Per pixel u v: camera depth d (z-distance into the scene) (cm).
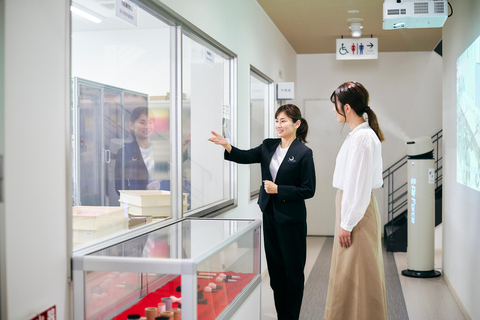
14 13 177
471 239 404
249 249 285
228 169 486
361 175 274
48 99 196
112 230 263
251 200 559
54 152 200
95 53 372
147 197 314
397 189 859
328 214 900
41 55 192
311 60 904
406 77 874
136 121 362
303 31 725
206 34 388
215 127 450
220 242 232
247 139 535
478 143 350
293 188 343
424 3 432
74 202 342
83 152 350
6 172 173
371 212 285
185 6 342
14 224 177
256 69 573
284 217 348
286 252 353
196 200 400
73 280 208
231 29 463
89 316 207
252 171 575
